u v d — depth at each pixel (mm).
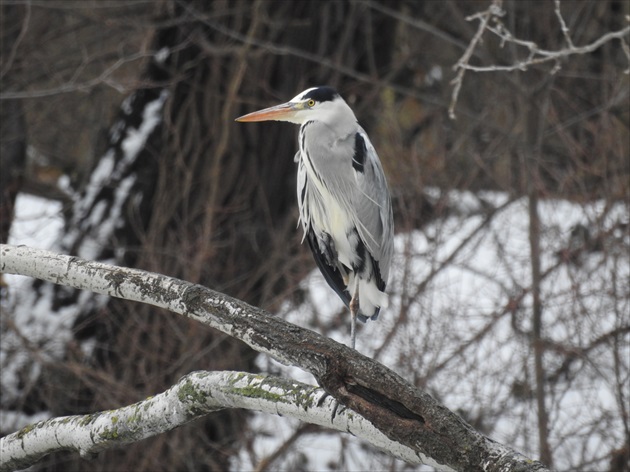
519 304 12148
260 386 4727
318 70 13906
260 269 13109
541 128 13414
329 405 4586
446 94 16625
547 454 11594
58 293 12875
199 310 4707
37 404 12617
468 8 16297
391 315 12281
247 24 13258
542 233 12461
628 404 11727
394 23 14961
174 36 13438
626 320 11742
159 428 4945
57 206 16547
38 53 16812
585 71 15445
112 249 13281
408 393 4129
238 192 13148
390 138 14117
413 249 12352
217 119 13133
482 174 14078
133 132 13633
